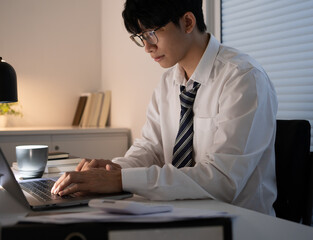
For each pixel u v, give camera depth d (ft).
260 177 4.28
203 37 4.87
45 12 11.17
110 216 1.94
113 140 9.98
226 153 3.90
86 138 9.59
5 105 10.19
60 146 9.29
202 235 1.82
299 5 6.16
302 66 6.14
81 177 3.48
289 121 4.53
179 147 4.82
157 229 1.80
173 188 3.42
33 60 11.06
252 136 4.07
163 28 4.32
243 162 3.84
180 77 5.16
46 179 4.41
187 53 4.82
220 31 7.72
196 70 4.78
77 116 11.33
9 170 3.19
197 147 4.81
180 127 4.88
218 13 7.73
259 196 4.29
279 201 4.48
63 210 3.03
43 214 2.20
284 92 6.46
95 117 11.08
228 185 3.71
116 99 11.03
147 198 3.46
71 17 11.50
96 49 11.82
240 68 4.44
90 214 2.08
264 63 6.81
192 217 1.84
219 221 1.83
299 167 4.36
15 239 1.74
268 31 6.72
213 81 4.71
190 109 4.86
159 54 4.49
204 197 3.47
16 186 3.21
